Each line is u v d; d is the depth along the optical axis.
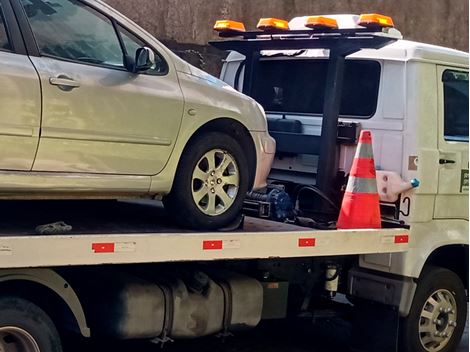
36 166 4.66
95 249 4.54
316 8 13.52
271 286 6.10
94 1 5.09
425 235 6.36
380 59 6.48
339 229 5.81
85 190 4.88
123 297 5.14
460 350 7.12
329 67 6.31
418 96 6.27
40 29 4.78
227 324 5.72
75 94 4.77
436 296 6.62
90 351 6.19
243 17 12.95
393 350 6.35
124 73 5.08
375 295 6.41
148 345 6.53
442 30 15.07
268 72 7.26
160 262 5.11
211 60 12.26
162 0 12.28
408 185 6.19
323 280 6.45
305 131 6.91
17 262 4.27
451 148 6.48
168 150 5.21
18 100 4.52
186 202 5.29
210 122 5.46
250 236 5.23
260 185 5.87
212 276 5.75
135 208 6.09
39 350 4.59
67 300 4.71
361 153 5.95
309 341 7.27
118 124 4.96
